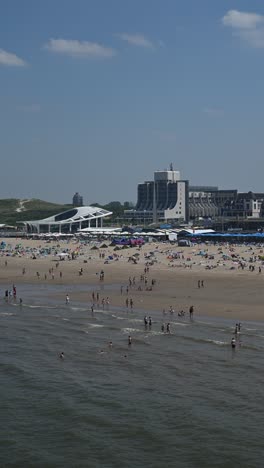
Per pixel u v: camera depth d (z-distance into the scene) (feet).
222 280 398.21
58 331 256.52
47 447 140.87
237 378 185.26
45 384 183.73
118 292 366.22
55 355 216.95
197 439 143.33
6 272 492.13
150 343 231.09
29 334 251.80
